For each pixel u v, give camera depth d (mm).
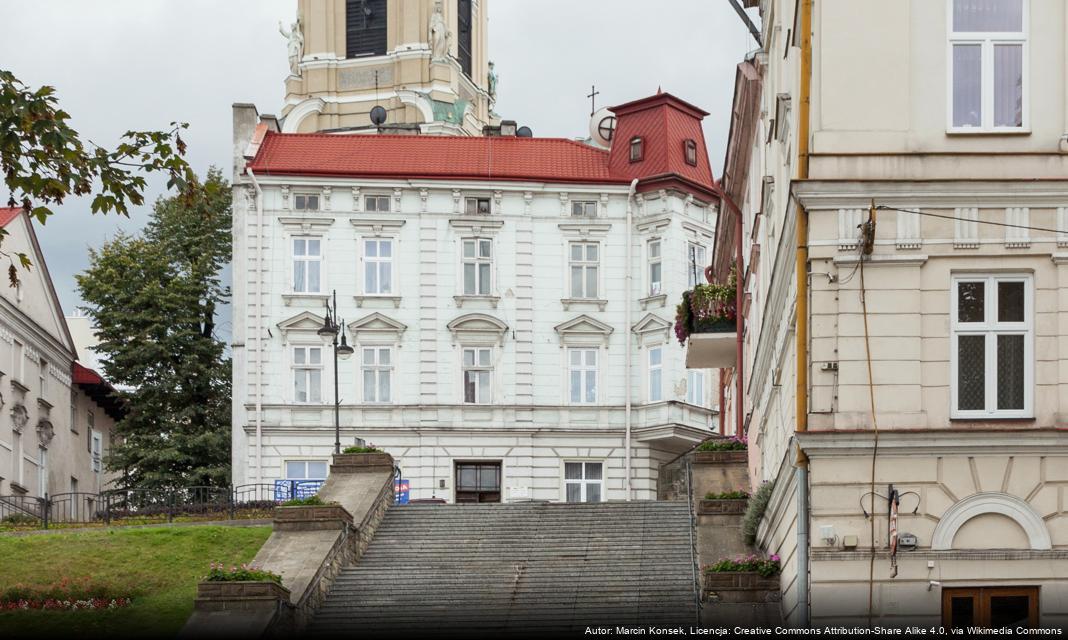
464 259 69250
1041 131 27953
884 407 27484
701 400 69688
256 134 70812
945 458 27406
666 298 68625
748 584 33031
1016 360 27688
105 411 80688
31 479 67250
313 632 36438
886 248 27734
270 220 68750
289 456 67750
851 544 27266
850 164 27859
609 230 69750
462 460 68188
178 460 71188
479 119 114375
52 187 29375
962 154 27828
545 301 69375
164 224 78688
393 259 69062
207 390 73688
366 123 106375
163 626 38094
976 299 27828
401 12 107312
